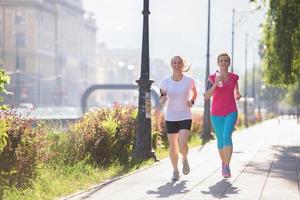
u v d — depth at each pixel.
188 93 20.31
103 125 26.56
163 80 20.41
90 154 25.45
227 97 20.22
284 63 46.47
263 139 50.69
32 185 18.73
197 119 61.28
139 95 29.56
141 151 29.14
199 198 16.44
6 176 17.81
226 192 17.52
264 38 48.81
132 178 21.38
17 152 18.08
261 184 19.17
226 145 20.17
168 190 18.14
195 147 39.56
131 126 29.97
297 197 16.48
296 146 39.66
